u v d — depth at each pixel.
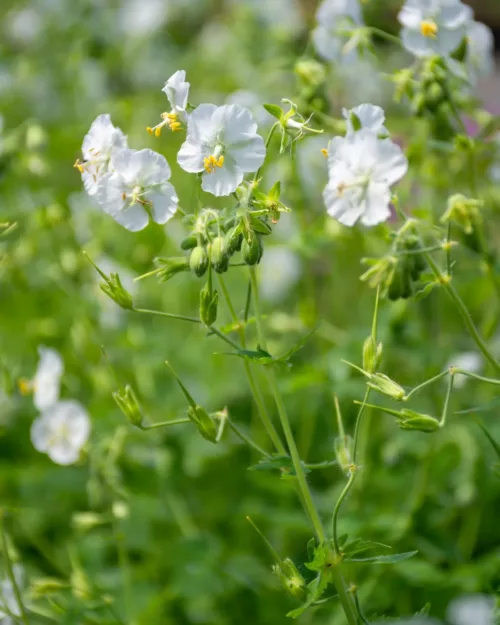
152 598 0.78
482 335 0.78
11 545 0.71
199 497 0.86
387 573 0.77
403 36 0.70
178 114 0.62
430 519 0.79
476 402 0.82
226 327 0.65
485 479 0.79
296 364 0.86
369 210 0.62
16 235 0.83
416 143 0.73
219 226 0.62
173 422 0.64
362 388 0.81
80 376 0.90
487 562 0.76
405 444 0.80
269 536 0.84
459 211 0.64
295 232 0.81
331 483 0.86
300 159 0.84
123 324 0.88
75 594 0.72
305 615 0.78
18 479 0.85
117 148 0.63
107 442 0.75
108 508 0.74
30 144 0.81
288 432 0.63
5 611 0.70
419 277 0.64
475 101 0.74
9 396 0.77
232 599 0.80
